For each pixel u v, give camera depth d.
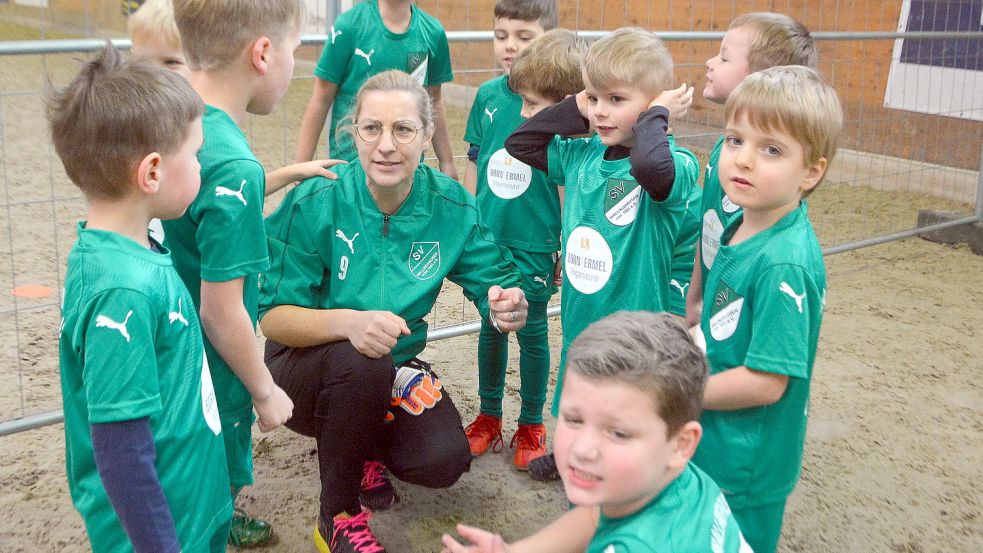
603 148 2.86
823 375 4.48
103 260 1.80
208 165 2.18
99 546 1.97
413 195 2.92
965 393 4.36
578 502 1.58
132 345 1.78
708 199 2.82
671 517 1.60
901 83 7.43
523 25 3.91
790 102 2.12
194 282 2.36
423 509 3.24
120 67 1.88
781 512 2.37
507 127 3.58
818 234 6.59
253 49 2.30
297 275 2.86
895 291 5.70
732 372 2.20
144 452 1.80
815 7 7.79
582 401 1.55
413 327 3.02
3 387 3.89
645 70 2.63
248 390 2.39
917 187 7.64
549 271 3.54
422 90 2.81
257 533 2.96
